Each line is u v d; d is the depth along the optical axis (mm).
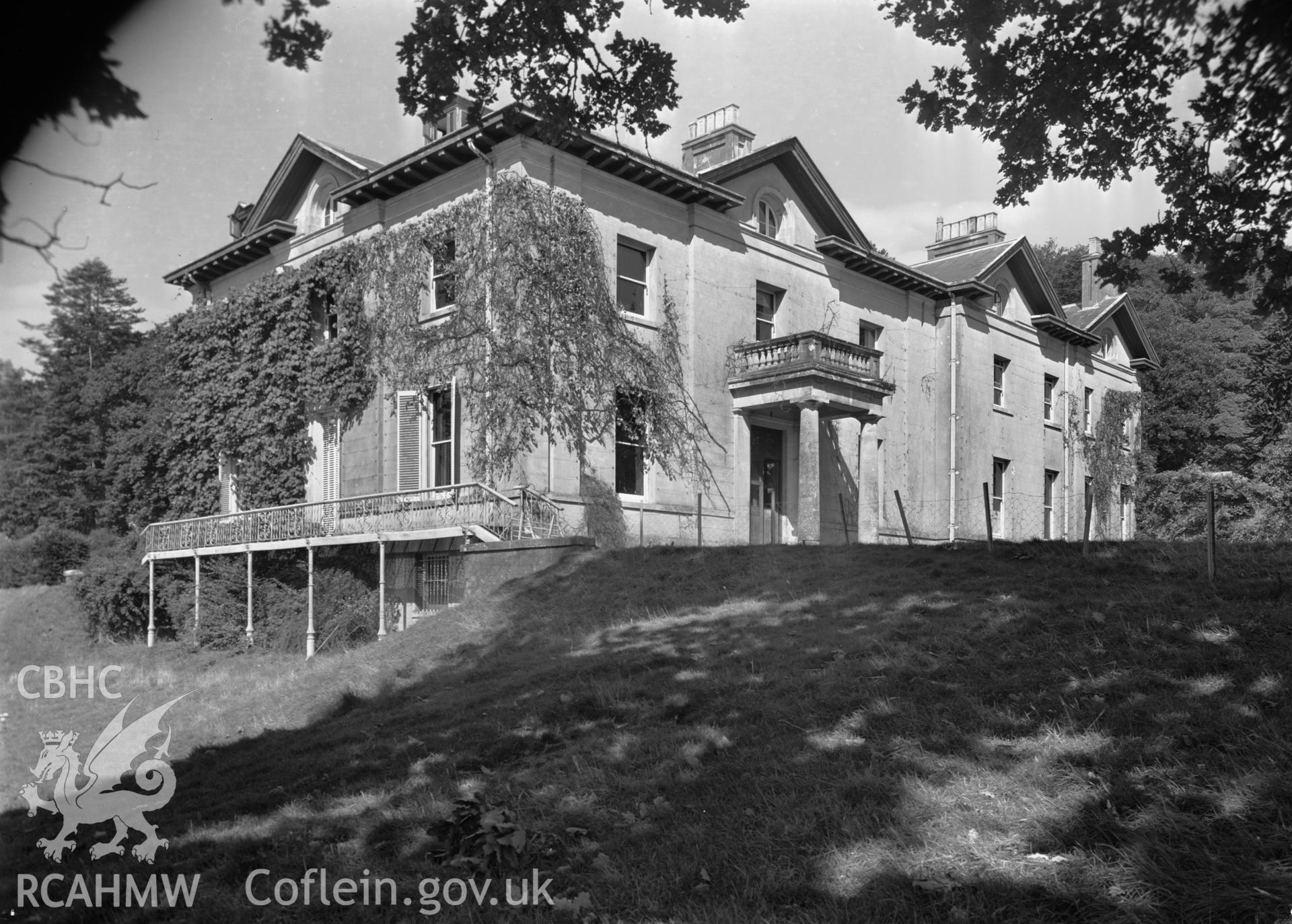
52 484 32094
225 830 6707
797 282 24359
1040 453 31984
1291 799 5191
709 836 5562
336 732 9461
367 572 20016
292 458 23141
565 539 15586
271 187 24266
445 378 19641
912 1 6664
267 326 23844
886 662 7914
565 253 18953
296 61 5746
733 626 10375
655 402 20547
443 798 6621
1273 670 6629
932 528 27734
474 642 12680
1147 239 6914
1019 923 4535
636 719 7758
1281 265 6770
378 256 21375
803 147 24047
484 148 19172
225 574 21062
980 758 6086
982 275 28891
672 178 20734
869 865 5105
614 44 7223
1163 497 34344
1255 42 5645
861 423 23281
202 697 14172
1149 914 4488
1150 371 38938
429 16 6648
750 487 23094
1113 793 5480
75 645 22500
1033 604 8930
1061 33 6398
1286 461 24625
